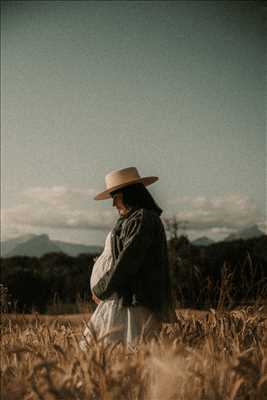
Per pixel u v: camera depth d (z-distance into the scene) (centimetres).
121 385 209
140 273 327
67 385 211
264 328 319
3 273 2128
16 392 215
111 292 320
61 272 2102
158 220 339
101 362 226
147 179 391
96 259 364
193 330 303
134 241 317
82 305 462
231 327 302
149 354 231
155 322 321
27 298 1852
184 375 211
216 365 230
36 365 204
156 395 207
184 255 1113
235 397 210
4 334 357
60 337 316
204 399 209
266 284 371
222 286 368
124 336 317
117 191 350
